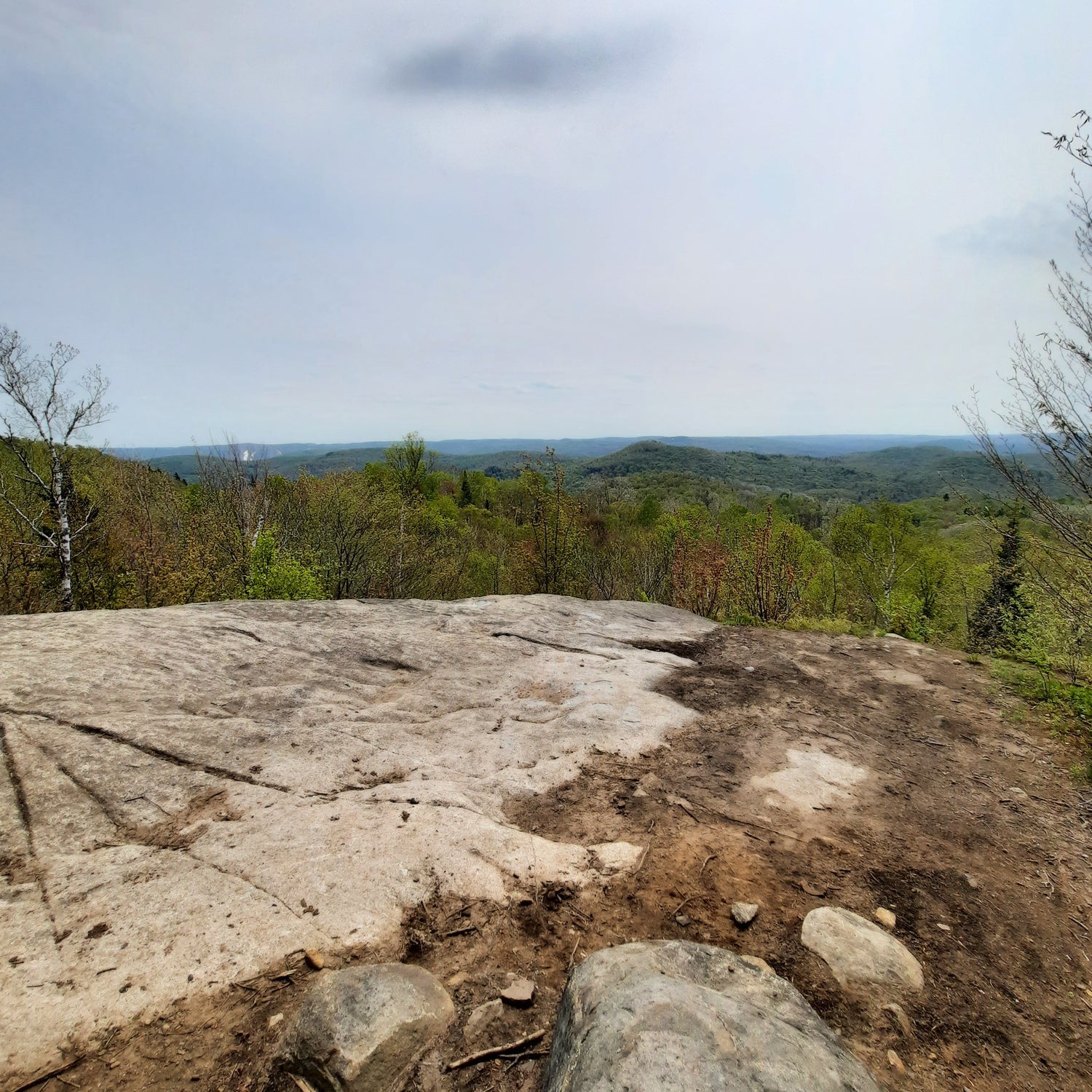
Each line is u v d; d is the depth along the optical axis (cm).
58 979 229
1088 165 442
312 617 693
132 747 393
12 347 1159
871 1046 238
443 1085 214
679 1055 193
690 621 887
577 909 302
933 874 341
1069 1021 255
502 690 559
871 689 627
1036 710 574
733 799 408
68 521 1325
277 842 318
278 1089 204
